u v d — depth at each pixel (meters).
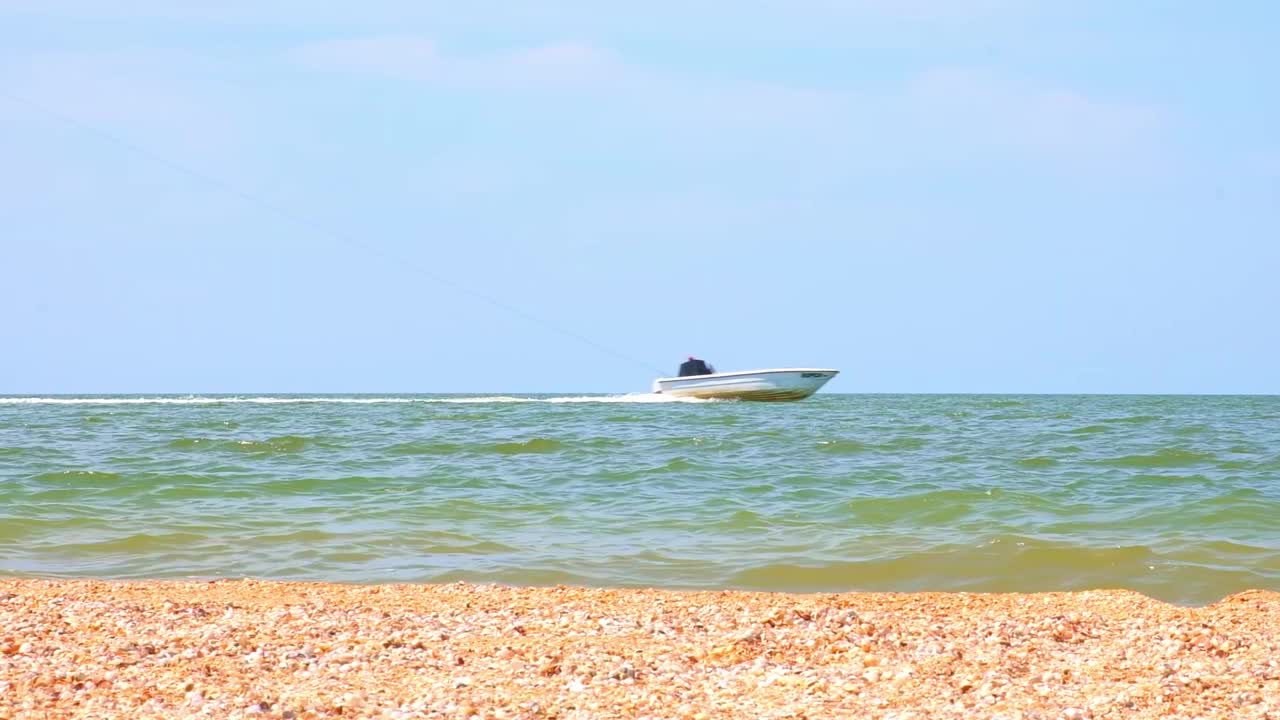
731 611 17.69
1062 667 13.99
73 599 18.42
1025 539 25.06
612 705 12.28
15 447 53.72
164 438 61.00
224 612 17.31
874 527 28.11
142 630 15.73
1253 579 21.56
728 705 12.32
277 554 24.34
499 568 22.91
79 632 15.59
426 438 61.16
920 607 18.48
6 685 12.46
